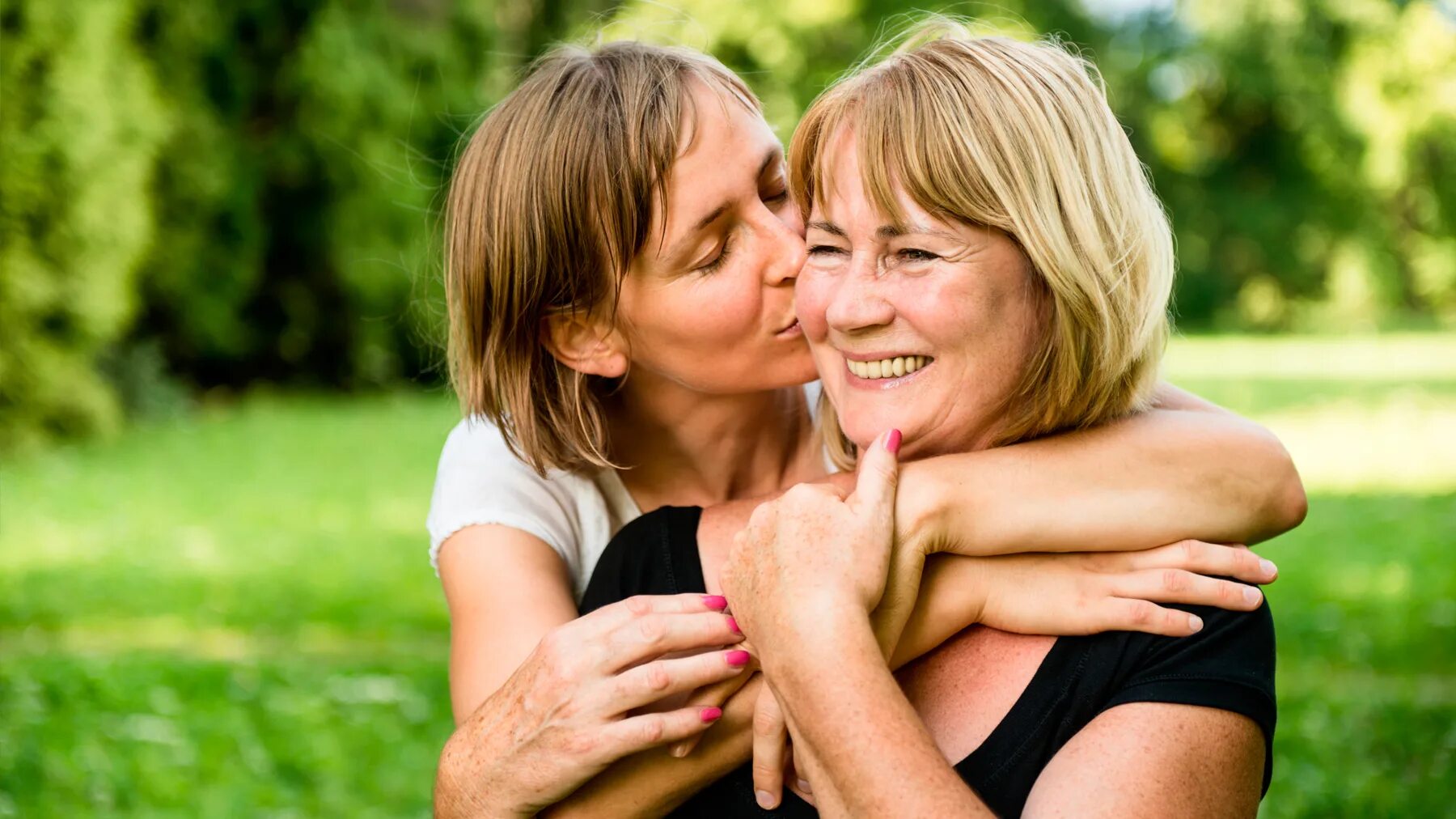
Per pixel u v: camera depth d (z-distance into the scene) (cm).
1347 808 421
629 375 178
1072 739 131
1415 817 419
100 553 807
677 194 162
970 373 139
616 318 169
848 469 169
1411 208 3216
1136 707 130
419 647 617
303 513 945
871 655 123
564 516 177
